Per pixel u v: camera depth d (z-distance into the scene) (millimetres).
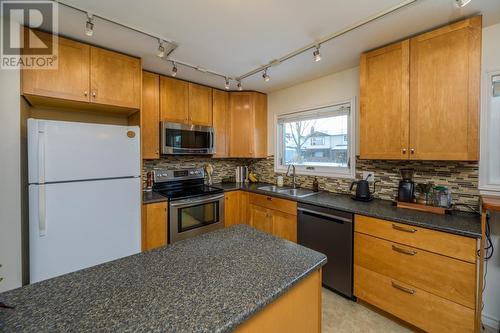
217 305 725
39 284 839
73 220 1815
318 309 1065
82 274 914
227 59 2330
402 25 1719
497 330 1688
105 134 1975
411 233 1643
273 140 3539
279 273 928
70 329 625
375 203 2195
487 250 1718
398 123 1912
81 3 1472
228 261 1029
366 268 1890
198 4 1490
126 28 1773
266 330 812
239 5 1504
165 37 1911
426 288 1581
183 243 1237
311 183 3053
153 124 2689
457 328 1461
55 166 1729
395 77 1927
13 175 1670
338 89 2697
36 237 1668
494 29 1708
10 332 613
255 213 3031
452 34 1650
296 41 1969
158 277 894
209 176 3572
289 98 3277
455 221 1616
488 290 1733
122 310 701
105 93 2100
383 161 2357
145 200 2387
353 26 1717
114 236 2025
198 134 3049
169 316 674
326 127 2934
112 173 2012
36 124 1654
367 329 1720
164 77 2783
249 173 3873
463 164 1854
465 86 1604
